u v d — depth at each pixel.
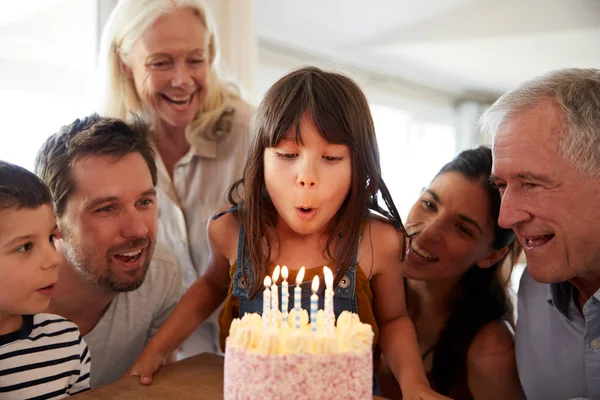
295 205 0.92
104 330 1.28
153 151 1.34
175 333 1.13
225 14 2.31
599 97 0.84
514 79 6.10
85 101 2.47
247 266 1.05
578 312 1.00
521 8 3.85
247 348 0.71
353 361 0.70
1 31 2.28
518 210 0.90
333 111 0.92
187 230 1.59
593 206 0.85
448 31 4.35
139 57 1.49
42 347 1.00
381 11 3.86
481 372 1.25
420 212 1.29
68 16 2.34
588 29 4.33
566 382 1.03
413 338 1.06
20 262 0.92
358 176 0.98
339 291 1.01
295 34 4.37
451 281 1.31
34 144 2.29
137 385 0.95
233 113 1.60
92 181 1.14
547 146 0.85
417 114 6.34
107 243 1.17
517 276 3.25
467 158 1.26
